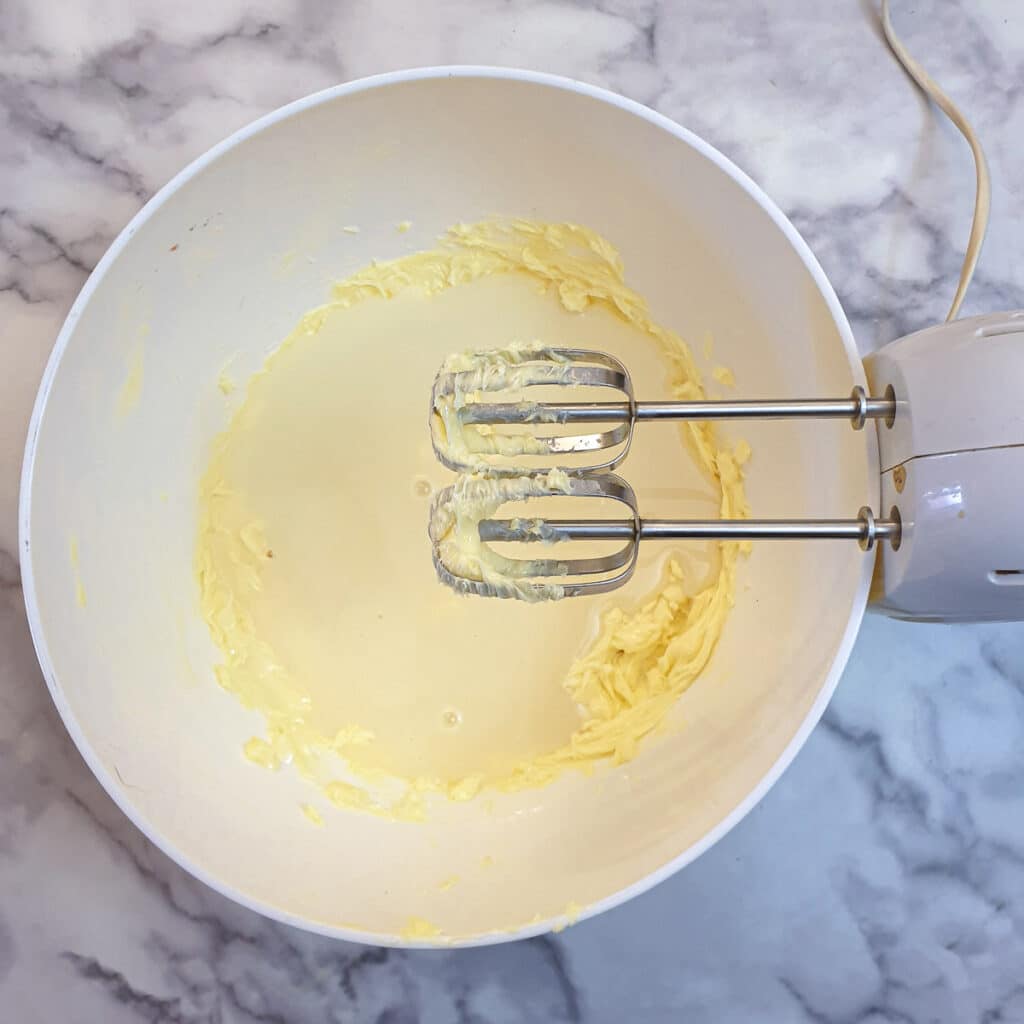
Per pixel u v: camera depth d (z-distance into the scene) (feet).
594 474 2.14
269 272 2.67
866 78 2.76
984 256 2.74
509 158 2.50
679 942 2.70
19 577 2.72
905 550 1.94
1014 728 2.68
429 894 2.33
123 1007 2.73
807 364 2.28
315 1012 2.72
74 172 2.78
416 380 2.81
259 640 2.72
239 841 2.35
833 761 2.70
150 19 2.80
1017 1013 2.64
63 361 2.22
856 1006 2.67
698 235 2.44
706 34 2.79
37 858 2.74
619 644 2.64
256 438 2.80
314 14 2.80
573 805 2.49
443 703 2.69
